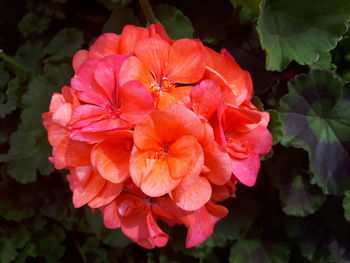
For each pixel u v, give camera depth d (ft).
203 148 0.46
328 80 0.70
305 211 0.78
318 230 0.86
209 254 0.92
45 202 0.96
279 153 0.78
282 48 0.67
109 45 0.54
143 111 0.45
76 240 1.05
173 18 0.73
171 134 0.46
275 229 0.90
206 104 0.47
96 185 0.49
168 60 0.51
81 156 0.49
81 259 1.07
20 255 1.01
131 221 0.52
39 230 1.02
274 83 0.78
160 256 0.94
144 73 0.49
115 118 0.47
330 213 0.84
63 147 0.49
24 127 0.82
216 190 0.53
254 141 0.54
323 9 0.66
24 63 0.91
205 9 0.77
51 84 0.82
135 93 0.45
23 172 0.89
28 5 0.85
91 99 0.48
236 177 0.50
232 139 0.53
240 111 0.49
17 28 0.95
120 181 0.46
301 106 0.72
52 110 0.53
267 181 0.85
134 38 0.53
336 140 0.73
